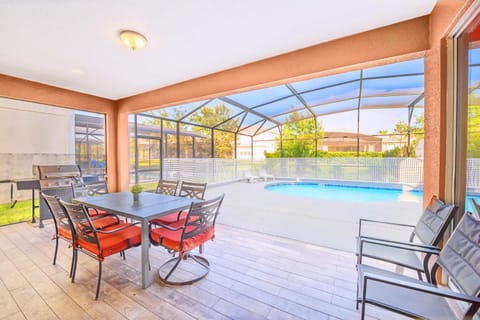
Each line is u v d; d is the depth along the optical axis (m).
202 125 8.29
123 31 2.29
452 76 1.78
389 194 6.64
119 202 2.67
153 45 2.59
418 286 1.14
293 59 2.79
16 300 1.90
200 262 2.44
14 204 5.45
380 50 2.29
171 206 2.46
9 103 5.67
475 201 1.62
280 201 5.27
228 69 3.34
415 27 2.12
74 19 2.07
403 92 5.95
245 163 9.38
